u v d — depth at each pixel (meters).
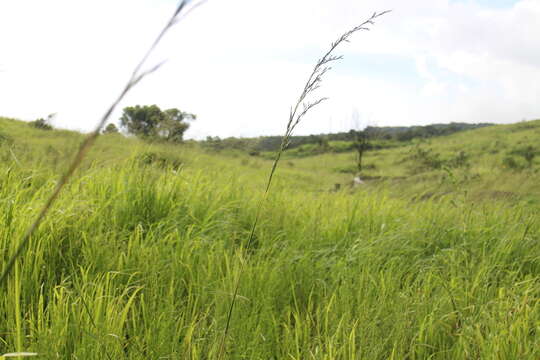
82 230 3.01
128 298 2.54
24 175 4.01
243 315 2.36
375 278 3.07
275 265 3.11
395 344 2.03
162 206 3.72
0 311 2.15
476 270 3.30
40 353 1.78
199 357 1.95
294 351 2.23
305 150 49.28
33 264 2.60
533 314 2.56
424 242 4.05
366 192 5.72
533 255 3.74
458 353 2.20
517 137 39.66
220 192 4.46
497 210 4.93
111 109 0.62
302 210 4.67
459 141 41.81
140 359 1.91
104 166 4.54
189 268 2.81
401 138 58.00
